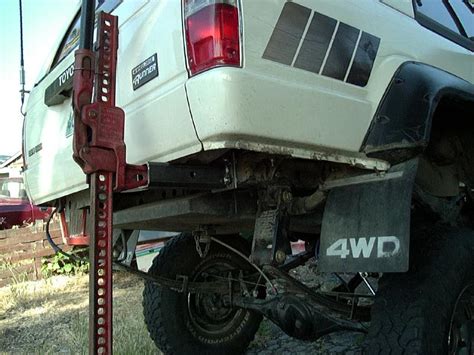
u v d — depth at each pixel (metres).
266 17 1.81
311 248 3.42
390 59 2.29
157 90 1.99
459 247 2.20
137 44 2.13
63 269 7.77
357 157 2.11
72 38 3.21
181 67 1.84
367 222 2.05
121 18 2.34
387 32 2.35
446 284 2.09
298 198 2.34
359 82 2.13
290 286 2.34
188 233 3.56
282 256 2.12
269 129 1.77
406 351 1.98
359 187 2.15
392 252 1.94
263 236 2.14
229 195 2.34
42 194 3.22
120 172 1.74
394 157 2.10
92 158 1.69
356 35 2.15
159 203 2.48
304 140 1.88
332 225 2.15
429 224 2.48
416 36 2.61
